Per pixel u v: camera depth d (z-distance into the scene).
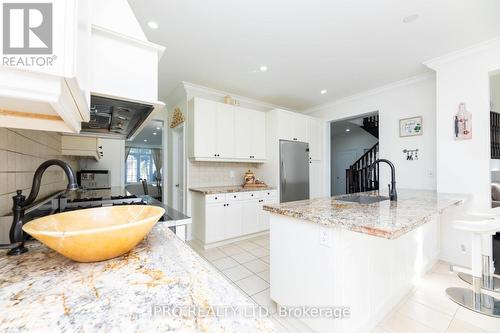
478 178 2.35
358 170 5.70
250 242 3.34
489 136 2.30
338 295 1.26
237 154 3.67
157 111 1.38
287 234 1.59
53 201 1.61
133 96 1.18
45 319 0.43
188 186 3.51
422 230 2.16
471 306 1.71
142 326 0.41
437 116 2.64
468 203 2.41
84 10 0.63
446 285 2.04
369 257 1.46
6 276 0.61
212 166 3.79
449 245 2.58
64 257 0.75
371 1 1.76
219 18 1.95
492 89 3.75
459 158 2.47
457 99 2.50
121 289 0.54
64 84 0.51
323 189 4.52
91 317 0.44
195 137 3.22
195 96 3.55
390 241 1.67
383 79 3.27
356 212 1.39
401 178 3.34
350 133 7.54
